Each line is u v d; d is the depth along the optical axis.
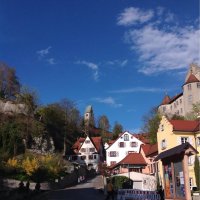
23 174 61.00
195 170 47.88
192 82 109.81
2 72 107.19
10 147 78.31
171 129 54.47
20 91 100.62
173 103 119.69
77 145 120.38
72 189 58.28
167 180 29.64
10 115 88.31
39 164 65.12
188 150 26.14
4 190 39.50
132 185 54.72
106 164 97.12
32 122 91.06
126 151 103.50
